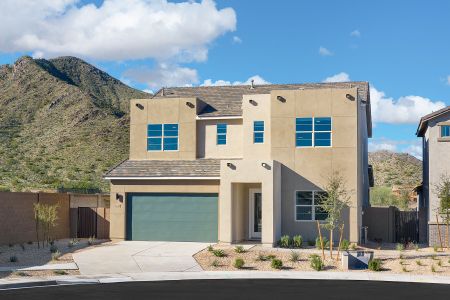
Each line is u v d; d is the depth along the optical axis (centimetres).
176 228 2905
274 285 1777
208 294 1594
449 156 2872
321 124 2830
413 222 3216
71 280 1836
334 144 2805
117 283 1814
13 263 2133
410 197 6206
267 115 2933
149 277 1928
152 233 2934
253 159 2923
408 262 2223
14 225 2689
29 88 13550
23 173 8612
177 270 2075
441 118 2903
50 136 10762
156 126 3133
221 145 3048
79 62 17000
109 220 3086
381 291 1664
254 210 2919
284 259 2267
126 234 2959
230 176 2709
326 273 2030
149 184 2947
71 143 10188
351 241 2759
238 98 3288
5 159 9506
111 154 9631
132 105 3177
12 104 12812
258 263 2211
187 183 2892
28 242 2769
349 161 2784
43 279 1836
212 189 2853
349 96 2806
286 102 2875
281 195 2848
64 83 13475
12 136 11044
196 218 2883
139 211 2959
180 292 1628
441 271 2067
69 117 11550
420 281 1886
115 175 2967
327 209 2405
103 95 15512
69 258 2275
